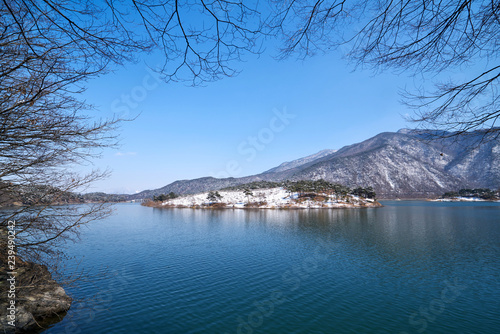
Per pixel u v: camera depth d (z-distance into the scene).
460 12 3.81
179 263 35.91
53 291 18.27
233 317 19.95
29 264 16.62
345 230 73.19
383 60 4.49
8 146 7.25
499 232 67.12
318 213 136.25
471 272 32.53
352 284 27.77
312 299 23.50
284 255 41.75
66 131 7.23
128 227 83.69
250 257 40.19
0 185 7.89
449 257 40.78
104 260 37.16
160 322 18.97
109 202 10.01
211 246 49.75
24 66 5.37
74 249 45.59
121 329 17.78
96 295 23.58
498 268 34.41
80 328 17.17
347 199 187.25
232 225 88.38
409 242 54.09
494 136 4.12
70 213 9.17
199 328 18.23
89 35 4.43
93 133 7.64
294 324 18.94
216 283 27.72
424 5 3.87
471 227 77.50
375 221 96.06
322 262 37.19
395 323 19.30
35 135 6.92
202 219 112.38
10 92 5.96
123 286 26.34
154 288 25.94
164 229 77.88
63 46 5.14
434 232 68.38
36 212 8.67
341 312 21.00
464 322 19.44
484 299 23.72
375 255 42.06
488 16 3.74
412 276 30.72
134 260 37.44
